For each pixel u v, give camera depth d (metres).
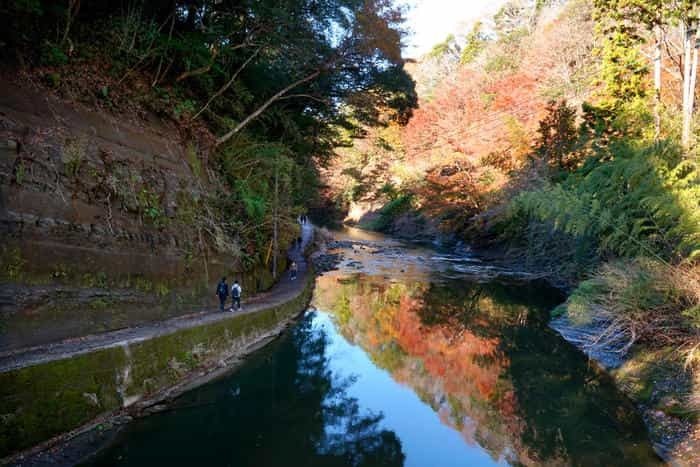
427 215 45.09
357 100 21.23
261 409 9.98
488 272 27.98
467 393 11.38
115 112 12.32
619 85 19.28
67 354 7.79
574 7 36.88
